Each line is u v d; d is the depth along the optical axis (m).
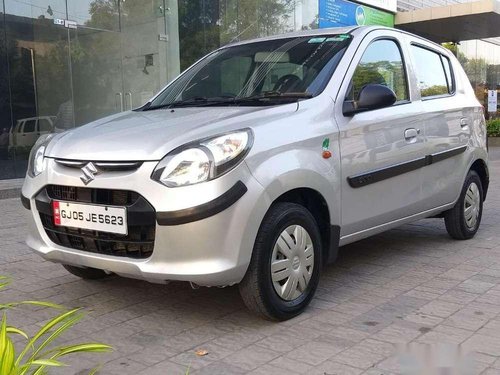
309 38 4.73
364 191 4.21
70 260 3.68
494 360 3.13
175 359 3.20
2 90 10.75
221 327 3.65
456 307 3.95
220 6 14.06
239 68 4.72
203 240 3.21
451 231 5.73
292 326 3.64
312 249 3.83
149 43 13.07
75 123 12.01
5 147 10.78
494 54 27.67
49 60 11.50
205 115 3.83
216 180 3.22
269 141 3.50
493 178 11.37
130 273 3.40
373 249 5.56
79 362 3.18
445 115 5.21
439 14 18.30
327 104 4.00
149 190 3.25
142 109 4.69
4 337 1.92
